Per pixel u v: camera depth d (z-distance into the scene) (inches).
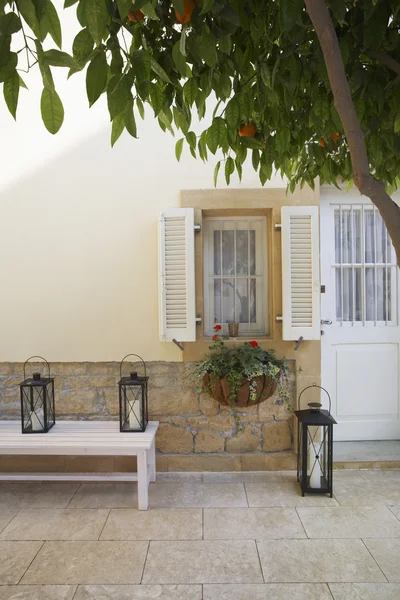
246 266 123.0
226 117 54.6
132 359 117.0
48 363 117.0
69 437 102.5
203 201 115.2
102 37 35.4
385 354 128.0
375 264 127.2
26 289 116.3
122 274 116.3
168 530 91.0
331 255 126.5
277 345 116.3
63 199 115.9
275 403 117.2
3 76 34.4
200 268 116.3
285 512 97.3
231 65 52.7
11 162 115.4
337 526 91.5
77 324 116.6
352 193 126.1
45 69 34.4
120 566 79.8
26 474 104.5
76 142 115.6
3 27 33.2
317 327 112.4
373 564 79.0
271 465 117.1
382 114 57.2
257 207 115.3
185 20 40.4
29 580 76.4
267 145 67.6
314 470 104.6
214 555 82.4
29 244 116.2
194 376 115.0
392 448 124.1
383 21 45.8
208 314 123.3
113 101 37.8
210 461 117.2
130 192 115.8
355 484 109.6
